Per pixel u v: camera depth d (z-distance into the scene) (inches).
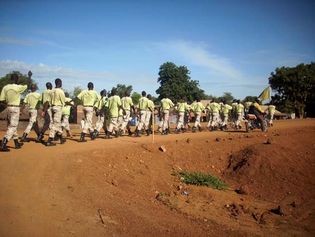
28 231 228.2
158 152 505.4
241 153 554.3
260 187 473.7
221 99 922.1
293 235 304.2
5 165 336.8
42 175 326.0
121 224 261.0
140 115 644.7
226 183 488.7
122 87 1518.2
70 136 581.3
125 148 480.7
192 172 475.2
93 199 299.4
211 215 327.6
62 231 235.9
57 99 458.9
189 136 672.4
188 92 1823.3
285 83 2138.3
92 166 381.7
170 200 350.9
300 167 519.2
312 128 936.3
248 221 331.0
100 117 559.2
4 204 258.8
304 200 436.1
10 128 403.5
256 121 831.7
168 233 257.6
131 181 382.9
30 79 483.8
